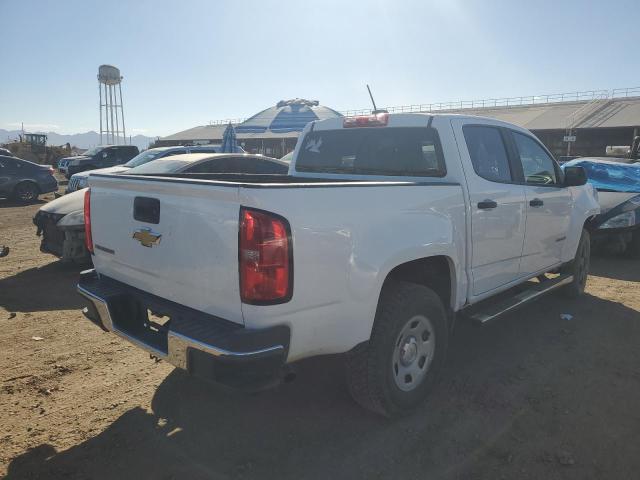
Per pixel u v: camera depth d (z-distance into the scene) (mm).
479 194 3840
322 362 4152
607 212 8000
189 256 2707
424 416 3373
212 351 2422
